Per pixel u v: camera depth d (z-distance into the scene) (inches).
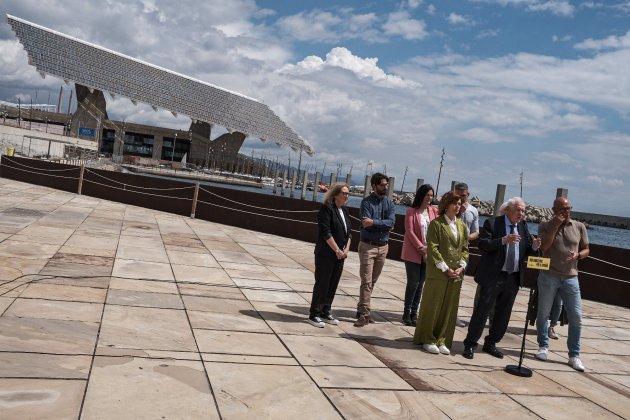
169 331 212.5
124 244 422.3
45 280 268.5
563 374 232.5
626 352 290.8
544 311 254.5
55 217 535.2
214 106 5275.6
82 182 897.5
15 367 155.3
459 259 239.3
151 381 159.8
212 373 173.5
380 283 410.3
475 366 225.6
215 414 144.0
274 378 177.0
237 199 699.4
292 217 650.8
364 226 268.2
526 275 494.9
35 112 5654.5
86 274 295.9
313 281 374.3
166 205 780.0
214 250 459.8
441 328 240.2
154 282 299.9
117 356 176.7
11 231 411.8
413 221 282.8
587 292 468.4
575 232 251.1
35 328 192.9
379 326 274.4
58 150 3437.5
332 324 263.9
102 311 227.8
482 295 238.2
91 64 4596.5
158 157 6299.2
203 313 248.1
